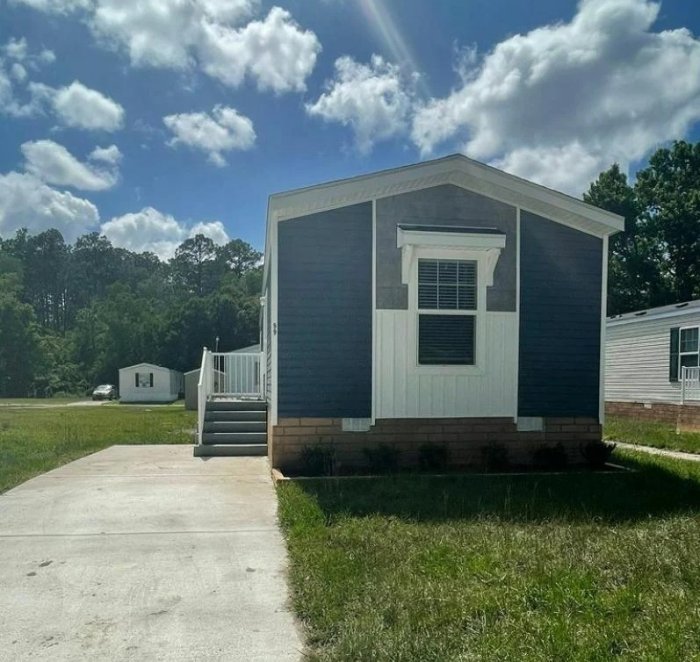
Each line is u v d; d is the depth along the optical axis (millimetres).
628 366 18438
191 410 26422
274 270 7680
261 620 3207
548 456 8023
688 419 14469
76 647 2898
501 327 8180
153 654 2828
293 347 7707
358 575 3650
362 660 2676
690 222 31344
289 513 5207
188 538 4680
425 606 3166
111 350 53469
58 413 23406
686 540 4270
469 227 8125
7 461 8258
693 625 2883
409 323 7957
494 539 4336
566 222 8391
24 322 52906
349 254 7836
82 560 4152
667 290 31250
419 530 4625
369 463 7688
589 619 3000
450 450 7996
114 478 7094
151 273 92250
